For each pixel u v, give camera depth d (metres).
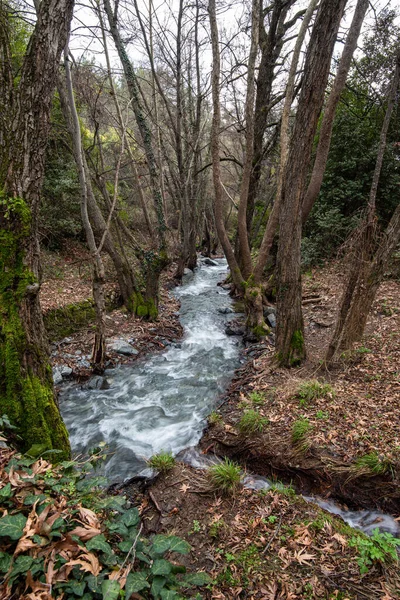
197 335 9.66
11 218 3.12
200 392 6.63
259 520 3.61
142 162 8.92
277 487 4.16
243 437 4.87
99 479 2.73
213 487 4.11
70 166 11.50
